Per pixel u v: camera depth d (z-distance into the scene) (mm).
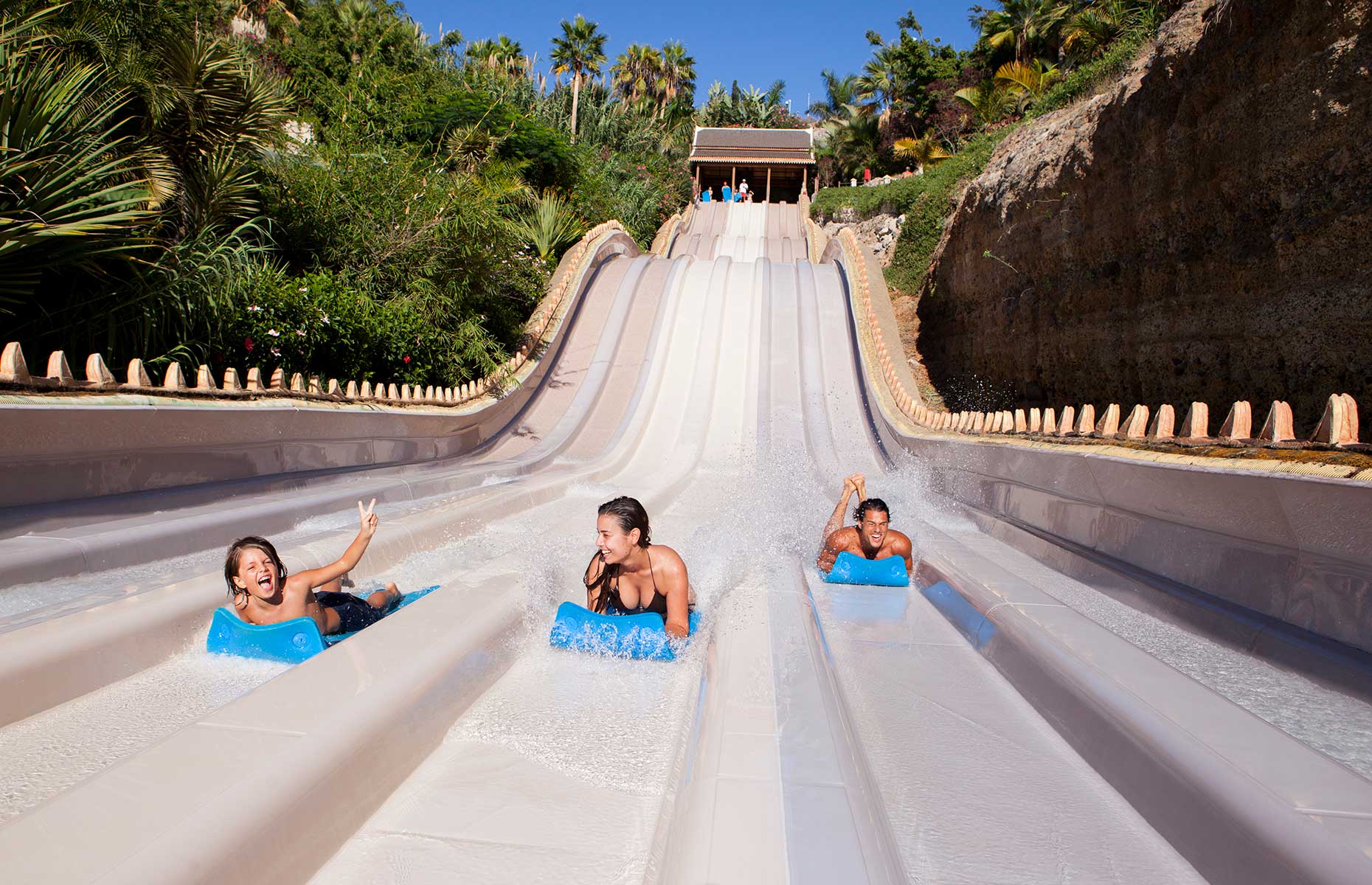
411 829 2492
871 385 15227
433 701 3109
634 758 2988
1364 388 6879
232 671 3855
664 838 2432
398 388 12203
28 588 4484
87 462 5738
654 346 17656
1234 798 2207
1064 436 7168
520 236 17688
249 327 9375
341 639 4312
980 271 16359
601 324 18656
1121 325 10750
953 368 18906
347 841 2416
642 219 34000
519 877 2248
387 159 14672
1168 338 9609
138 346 8375
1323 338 7215
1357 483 3303
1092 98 13453
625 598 4367
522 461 12031
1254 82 7660
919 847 2369
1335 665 3365
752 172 52906
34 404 5281
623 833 2480
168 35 9984
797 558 6605
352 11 39281
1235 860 2115
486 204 14820
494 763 2943
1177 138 8961
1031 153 14219
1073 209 11773
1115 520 5566
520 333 16625
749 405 15602
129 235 8164
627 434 14320
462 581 4820
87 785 2145
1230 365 8523
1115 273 10922
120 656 3764
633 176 37094
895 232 31172
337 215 12633
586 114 43438
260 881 2035
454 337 13672
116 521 5742
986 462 8586
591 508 9242
